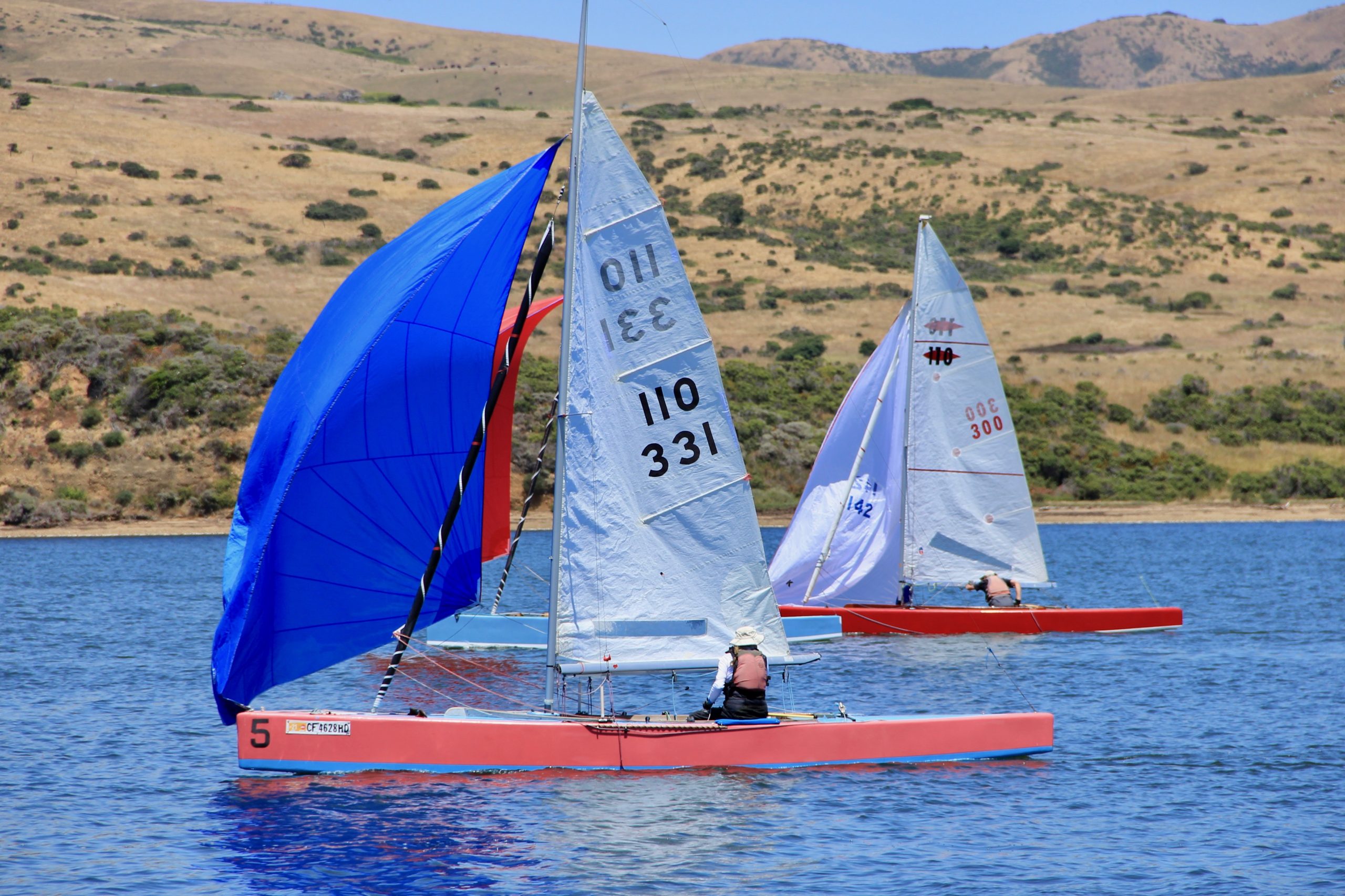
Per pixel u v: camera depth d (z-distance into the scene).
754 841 58.19
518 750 67.62
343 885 53.28
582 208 64.75
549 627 66.75
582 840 58.06
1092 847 57.91
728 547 67.31
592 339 65.00
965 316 121.56
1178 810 63.69
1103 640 122.12
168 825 60.66
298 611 66.19
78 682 99.19
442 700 92.62
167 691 95.44
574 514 65.38
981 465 122.50
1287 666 107.00
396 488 67.19
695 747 68.69
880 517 121.69
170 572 189.75
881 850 57.41
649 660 66.38
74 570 191.88
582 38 65.00
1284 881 53.69
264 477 67.00
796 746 69.81
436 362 67.31
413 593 67.88
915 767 71.12
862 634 123.94
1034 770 70.94
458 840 57.97
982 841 58.62
